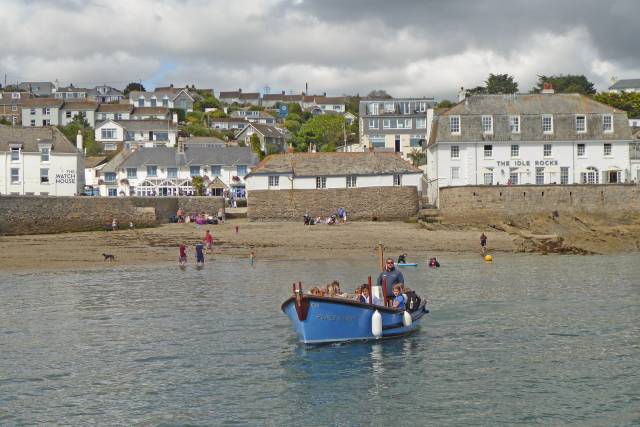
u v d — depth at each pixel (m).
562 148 77.06
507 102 78.56
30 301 37.88
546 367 25.17
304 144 150.25
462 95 91.00
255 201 79.38
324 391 22.92
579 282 42.94
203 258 53.41
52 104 158.25
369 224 74.38
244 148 106.50
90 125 159.00
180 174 102.69
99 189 105.31
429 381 23.81
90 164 118.38
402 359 26.39
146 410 21.34
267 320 32.66
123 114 161.88
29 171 88.06
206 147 106.19
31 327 31.64
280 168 81.00
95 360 26.39
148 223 74.06
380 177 80.12
